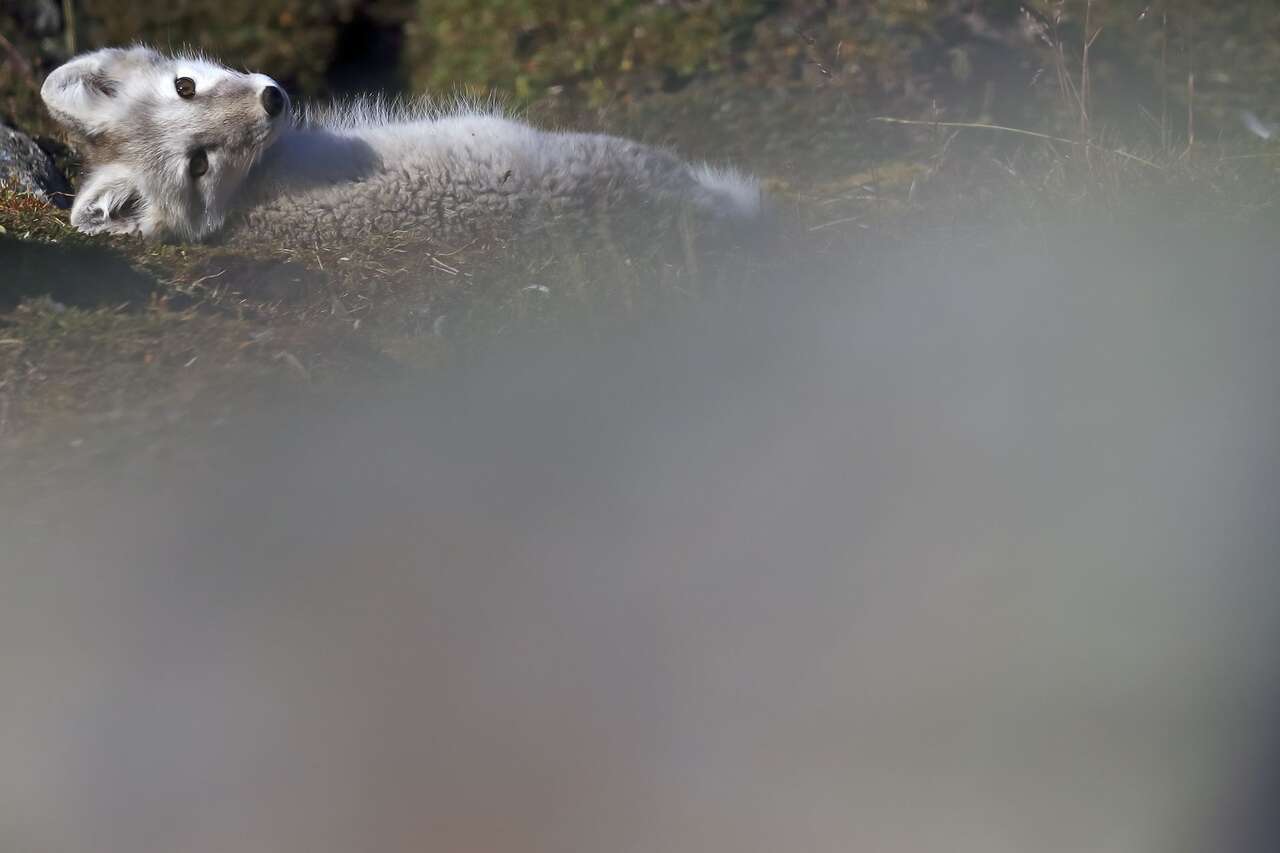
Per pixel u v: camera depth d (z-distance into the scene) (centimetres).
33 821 1248
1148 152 2933
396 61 4694
